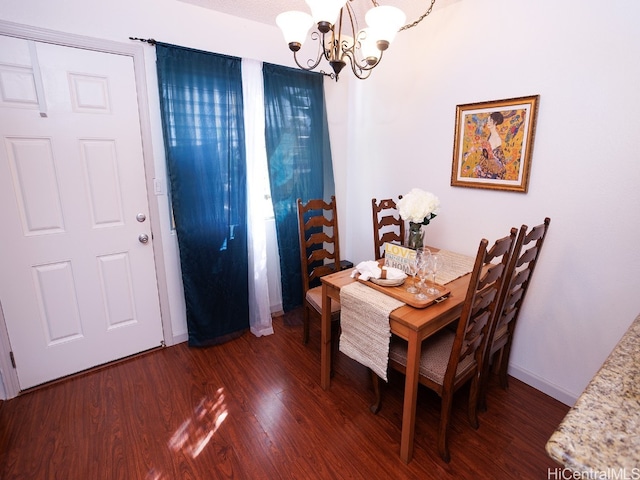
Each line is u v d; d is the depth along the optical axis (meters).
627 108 1.59
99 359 2.25
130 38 2.02
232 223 2.53
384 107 2.82
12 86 1.74
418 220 1.94
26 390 2.02
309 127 2.84
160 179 2.28
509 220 2.11
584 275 1.83
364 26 2.55
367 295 1.70
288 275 2.95
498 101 2.04
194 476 1.51
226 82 2.34
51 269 2.00
